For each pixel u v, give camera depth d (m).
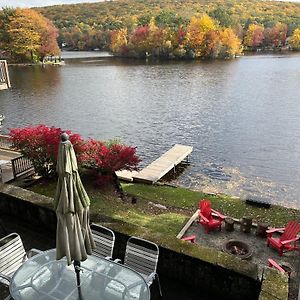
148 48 79.75
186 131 23.53
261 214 10.66
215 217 9.76
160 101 33.78
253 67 58.88
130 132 23.62
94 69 60.00
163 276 4.89
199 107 30.80
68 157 3.19
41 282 3.68
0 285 4.27
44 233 6.02
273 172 16.03
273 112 28.39
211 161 17.55
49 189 11.40
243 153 18.81
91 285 3.63
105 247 4.57
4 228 6.14
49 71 57.03
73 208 3.24
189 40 75.94
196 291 4.65
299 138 21.41
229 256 4.53
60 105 32.50
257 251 8.18
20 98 35.53
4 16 64.94
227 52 76.25
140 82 45.69
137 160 12.63
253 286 4.20
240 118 26.73
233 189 14.05
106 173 12.46
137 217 10.08
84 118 27.81
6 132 23.84
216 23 89.25
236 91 37.91
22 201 6.10
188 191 12.67
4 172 12.45
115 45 85.94
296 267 7.48
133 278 3.74
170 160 16.14
